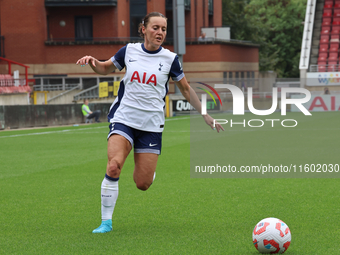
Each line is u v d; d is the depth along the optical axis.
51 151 20.52
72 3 53.88
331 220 8.45
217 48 59.12
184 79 7.98
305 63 62.22
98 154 19.36
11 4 54.31
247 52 67.62
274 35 101.81
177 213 9.18
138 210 9.50
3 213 9.41
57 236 7.62
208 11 70.44
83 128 33.53
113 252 6.68
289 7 100.38
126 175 14.11
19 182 13.14
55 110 36.91
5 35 54.41
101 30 55.47
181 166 15.87
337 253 6.52
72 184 12.75
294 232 7.65
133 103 7.70
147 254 6.56
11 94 41.75
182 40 49.09
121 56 7.93
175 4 48.84
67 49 54.91
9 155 19.23
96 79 55.03
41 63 54.84
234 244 7.00
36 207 9.96
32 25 54.38
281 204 9.91
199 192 11.40
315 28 71.12
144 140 7.75
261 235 6.41
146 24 7.68
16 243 7.26
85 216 9.07
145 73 7.68
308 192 11.31
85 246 7.00
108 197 7.77
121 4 55.72
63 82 54.81
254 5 97.56
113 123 7.80
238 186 12.23
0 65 54.50
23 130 31.81
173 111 47.38
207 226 8.13
